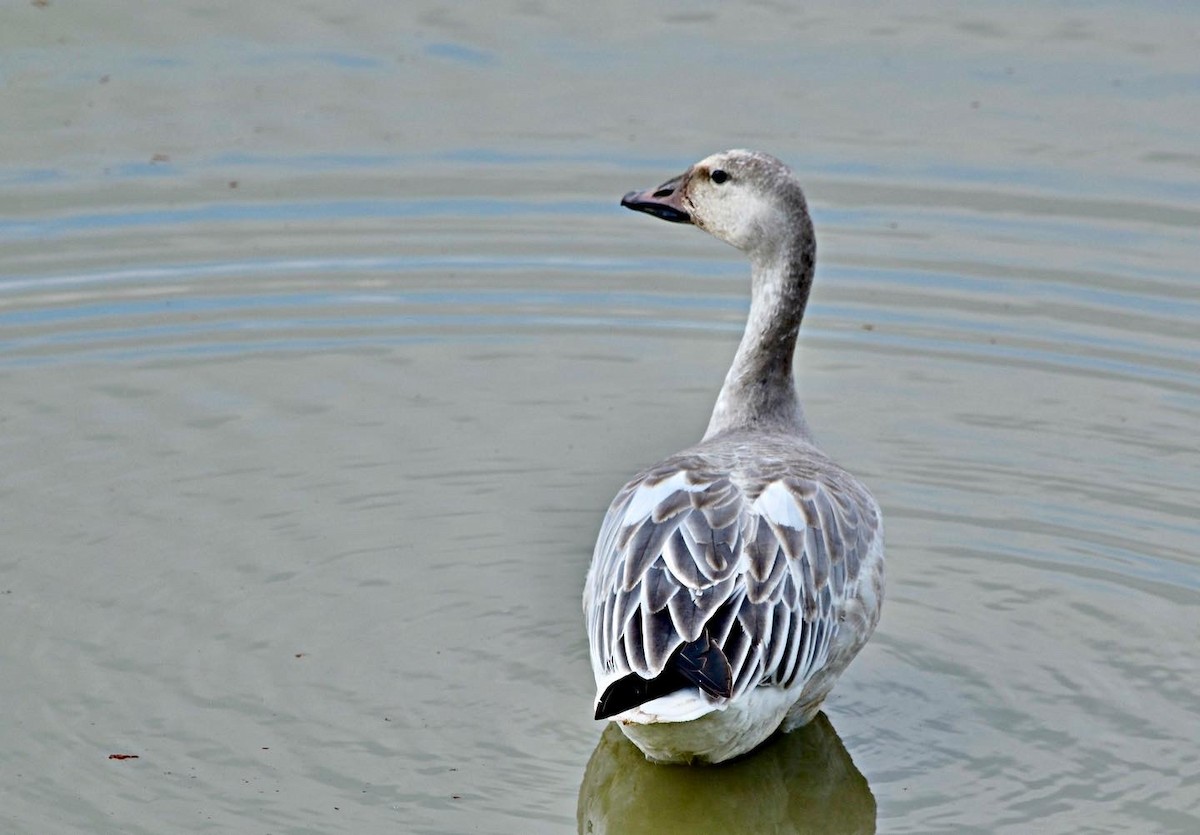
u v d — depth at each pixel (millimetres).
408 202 18391
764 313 12219
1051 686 11289
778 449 11117
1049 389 15398
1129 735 10766
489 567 12656
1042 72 19844
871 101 19484
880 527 10867
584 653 11633
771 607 9492
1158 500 13547
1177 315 16484
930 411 15086
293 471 13930
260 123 19344
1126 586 12406
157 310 16750
